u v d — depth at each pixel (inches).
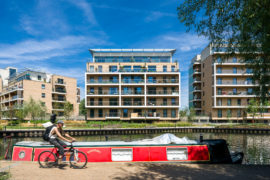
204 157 325.7
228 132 1267.2
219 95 1681.8
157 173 238.2
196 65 2092.8
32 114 1547.7
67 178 205.3
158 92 1646.2
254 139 996.6
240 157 376.5
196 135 1162.0
